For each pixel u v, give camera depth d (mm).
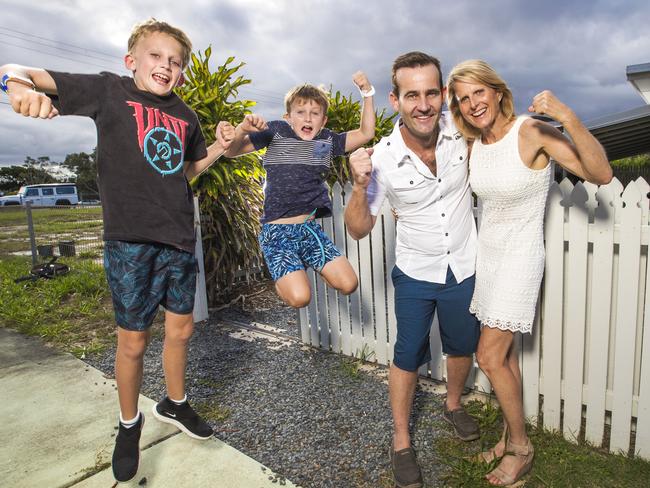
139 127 1948
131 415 2088
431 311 2148
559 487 1984
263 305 5277
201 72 5199
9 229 9758
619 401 2215
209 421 2666
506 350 1929
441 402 2807
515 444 2047
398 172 2018
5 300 5328
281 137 2459
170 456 2311
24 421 2717
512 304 1823
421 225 2061
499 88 1750
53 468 2250
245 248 5367
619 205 2127
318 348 3850
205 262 5102
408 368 2096
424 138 1965
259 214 5656
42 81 1736
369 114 2559
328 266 2473
